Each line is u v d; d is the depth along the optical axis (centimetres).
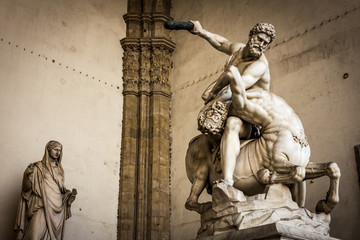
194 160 565
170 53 1179
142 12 1192
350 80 840
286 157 511
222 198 489
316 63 893
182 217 1026
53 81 1023
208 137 559
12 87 961
